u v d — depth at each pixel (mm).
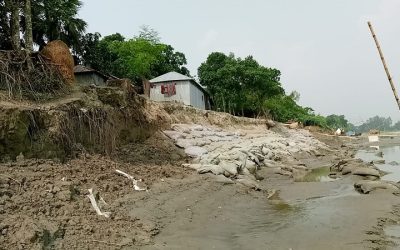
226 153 17469
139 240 7457
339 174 18281
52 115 10570
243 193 12812
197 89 35562
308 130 58344
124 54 37875
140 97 17750
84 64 36000
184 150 17562
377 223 8969
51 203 7746
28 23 16078
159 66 45219
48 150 10086
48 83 12258
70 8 29016
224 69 43312
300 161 23844
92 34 35969
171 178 12430
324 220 9438
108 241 7105
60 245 6641
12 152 9234
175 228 8492
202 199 11031
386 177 16750
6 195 7449
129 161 13219
